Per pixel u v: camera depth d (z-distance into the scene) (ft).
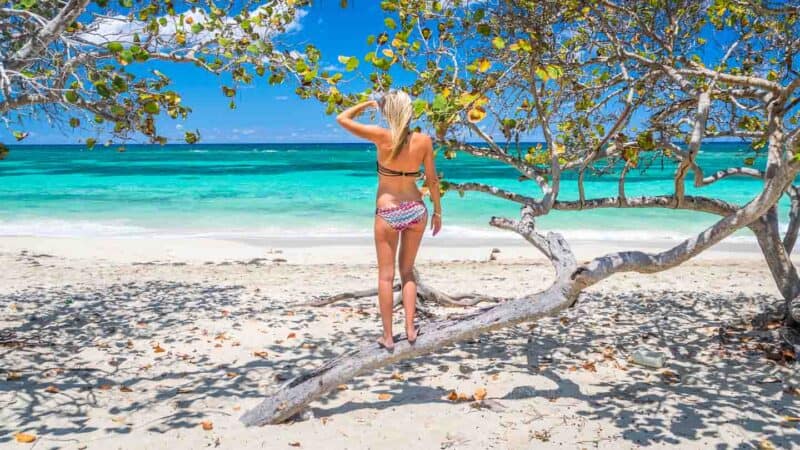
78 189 109.29
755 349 21.97
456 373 19.92
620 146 17.08
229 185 118.21
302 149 458.50
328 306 30.30
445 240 57.16
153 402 17.35
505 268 43.21
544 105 18.86
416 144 14.33
